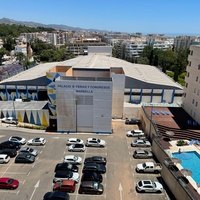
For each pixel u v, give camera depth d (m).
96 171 36.66
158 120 49.69
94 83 48.12
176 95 67.12
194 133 43.91
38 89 69.56
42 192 32.47
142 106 57.38
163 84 67.19
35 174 36.59
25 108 57.97
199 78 47.69
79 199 31.14
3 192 32.44
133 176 36.31
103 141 46.31
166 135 43.62
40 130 53.50
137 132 50.25
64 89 48.75
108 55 105.19
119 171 37.53
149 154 41.38
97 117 50.75
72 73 63.19
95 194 32.06
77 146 43.75
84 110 50.34
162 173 35.62
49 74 52.53
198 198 27.34
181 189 29.20
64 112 50.59
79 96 49.19
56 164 39.34
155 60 136.12
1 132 51.81
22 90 70.12
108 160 40.81
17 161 39.69
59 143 46.94
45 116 55.59
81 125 51.69
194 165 35.00
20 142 45.81
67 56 172.62
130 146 46.06
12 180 33.81
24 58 169.38
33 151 42.03
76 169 37.00
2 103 62.44
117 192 32.59
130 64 97.44
